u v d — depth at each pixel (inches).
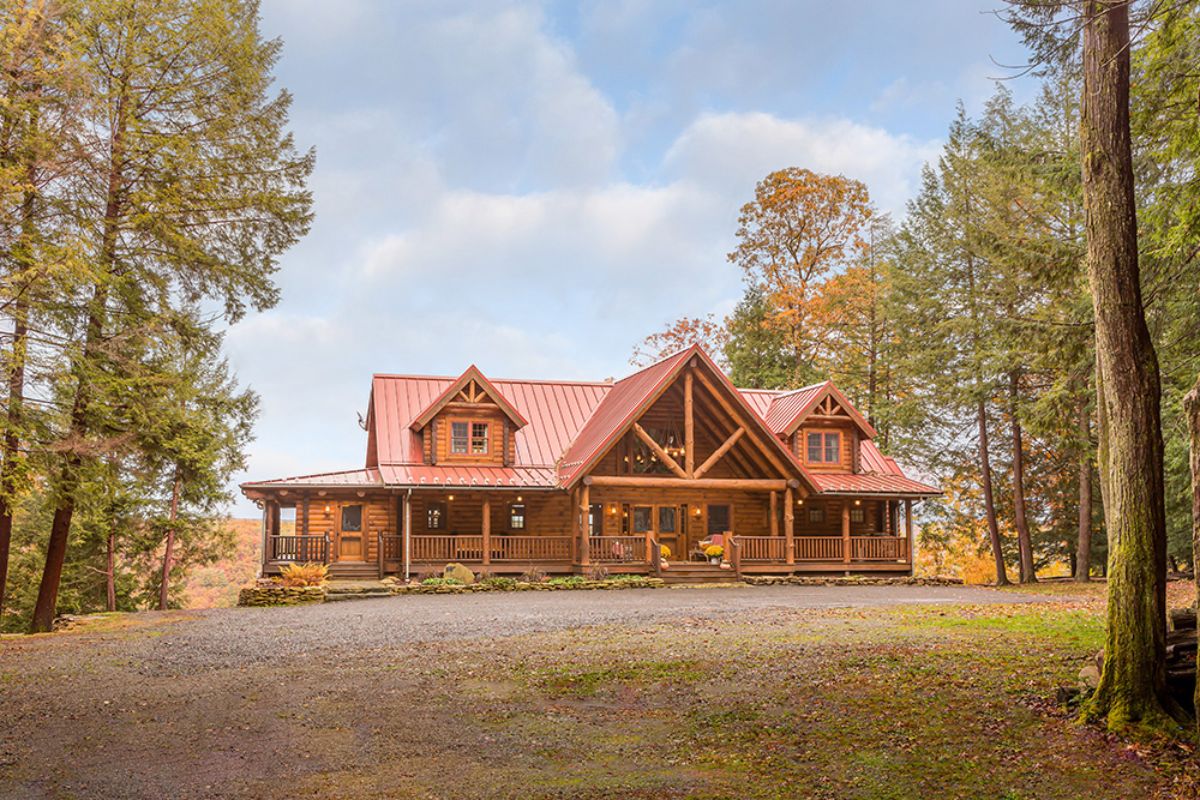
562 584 1054.4
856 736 330.6
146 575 1396.4
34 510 1190.3
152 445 804.0
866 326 1664.6
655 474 1249.4
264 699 410.6
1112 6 330.3
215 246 858.1
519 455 1256.2
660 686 424.8
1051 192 1027.9
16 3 678.5
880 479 1328.7
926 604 821.9
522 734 346.9
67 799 275.7
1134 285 341.1
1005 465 1459.2
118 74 776.9
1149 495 328.5
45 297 695.1
